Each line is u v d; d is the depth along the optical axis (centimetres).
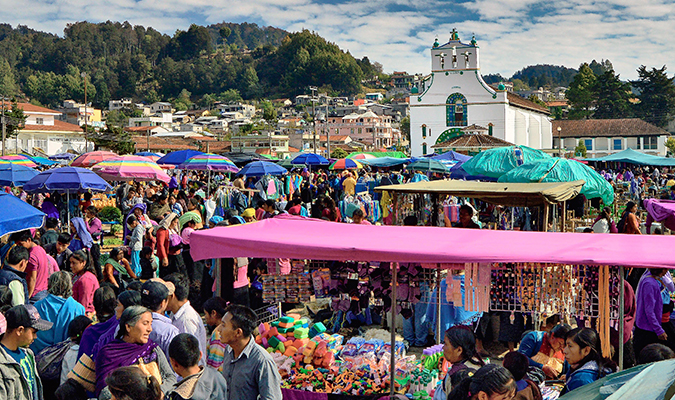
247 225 655
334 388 621
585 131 8119
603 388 376
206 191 2341
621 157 2794
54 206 1680
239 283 794
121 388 380
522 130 6700
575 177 1112
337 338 696
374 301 689
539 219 1069
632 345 669
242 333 462
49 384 555
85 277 788
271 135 8181
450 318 816
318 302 1055
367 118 12269
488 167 1342
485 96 6272
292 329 691
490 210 1462
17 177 1655
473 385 397
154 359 474
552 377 617
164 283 555
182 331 579
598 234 614
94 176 1493
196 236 595
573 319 898
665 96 10788
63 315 620
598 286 562
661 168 4622
